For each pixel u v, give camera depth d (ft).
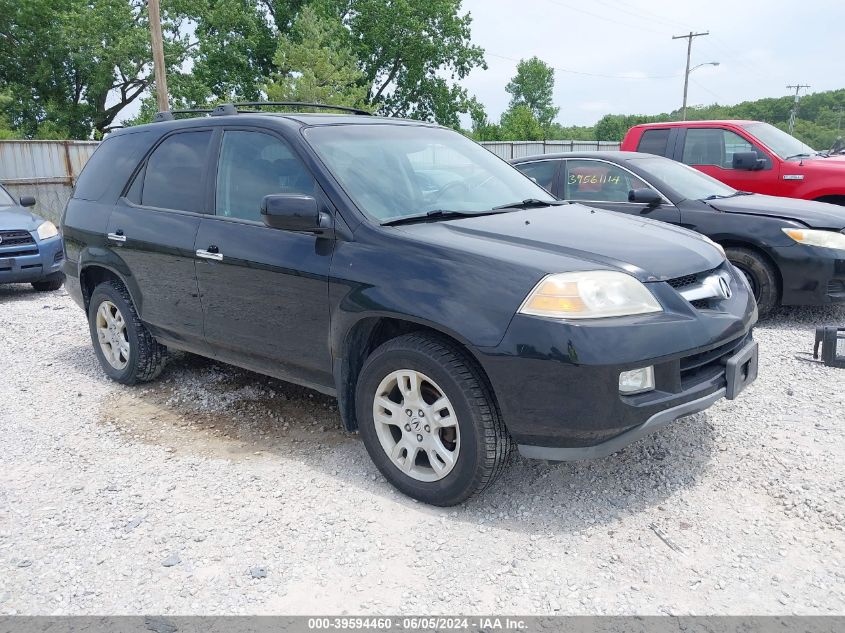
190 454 12.86
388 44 124.67
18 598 8.77
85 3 104.47
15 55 111.65
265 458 12.60
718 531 9.78
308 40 84.12
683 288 10.48
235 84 116.26
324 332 11.60
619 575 8.88
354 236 11.20
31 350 20.36
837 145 32.68
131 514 10.71
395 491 11.20
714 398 10.31
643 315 9.68
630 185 22.68
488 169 14.39
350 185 11.81
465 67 131.34
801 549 9.29
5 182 56.65
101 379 17.37
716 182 23.72
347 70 85.51
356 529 10.12
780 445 12.32
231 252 12.87
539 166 24.85
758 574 8.80
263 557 9.49
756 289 20.90
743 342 11.24
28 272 29.30
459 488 10.21
